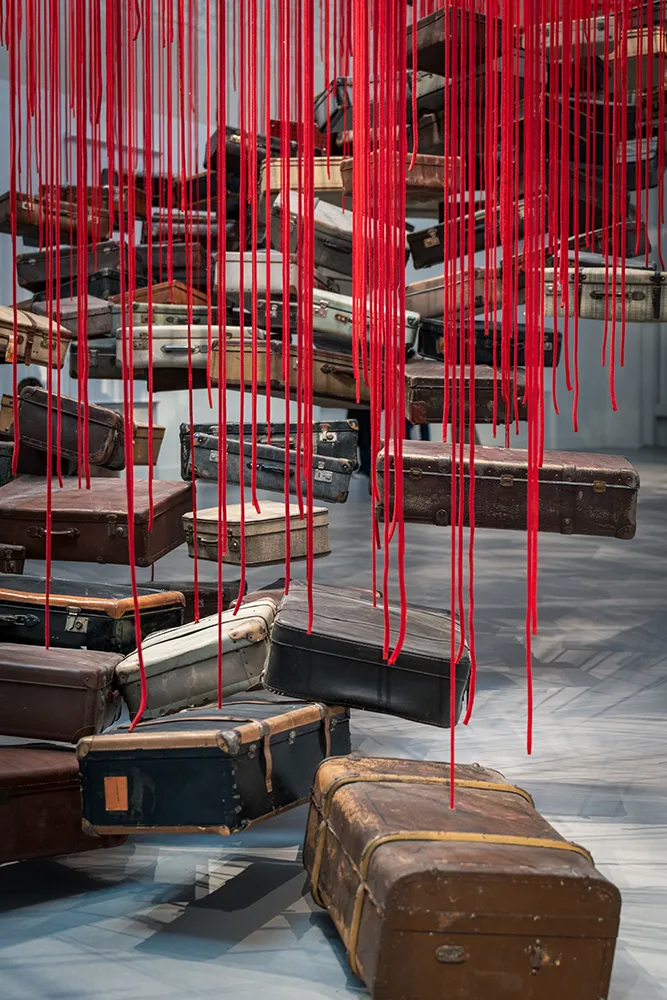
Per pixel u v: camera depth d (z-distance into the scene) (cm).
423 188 479
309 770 279
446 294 207
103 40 693
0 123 734
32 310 569
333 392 484
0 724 307
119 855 289
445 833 218
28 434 472
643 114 451
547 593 608
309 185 212
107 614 352
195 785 254
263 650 324
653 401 1515
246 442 472
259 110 554
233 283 513
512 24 198
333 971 229
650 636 514
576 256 298
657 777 338
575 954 202
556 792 327
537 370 206
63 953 236
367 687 294
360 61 204
